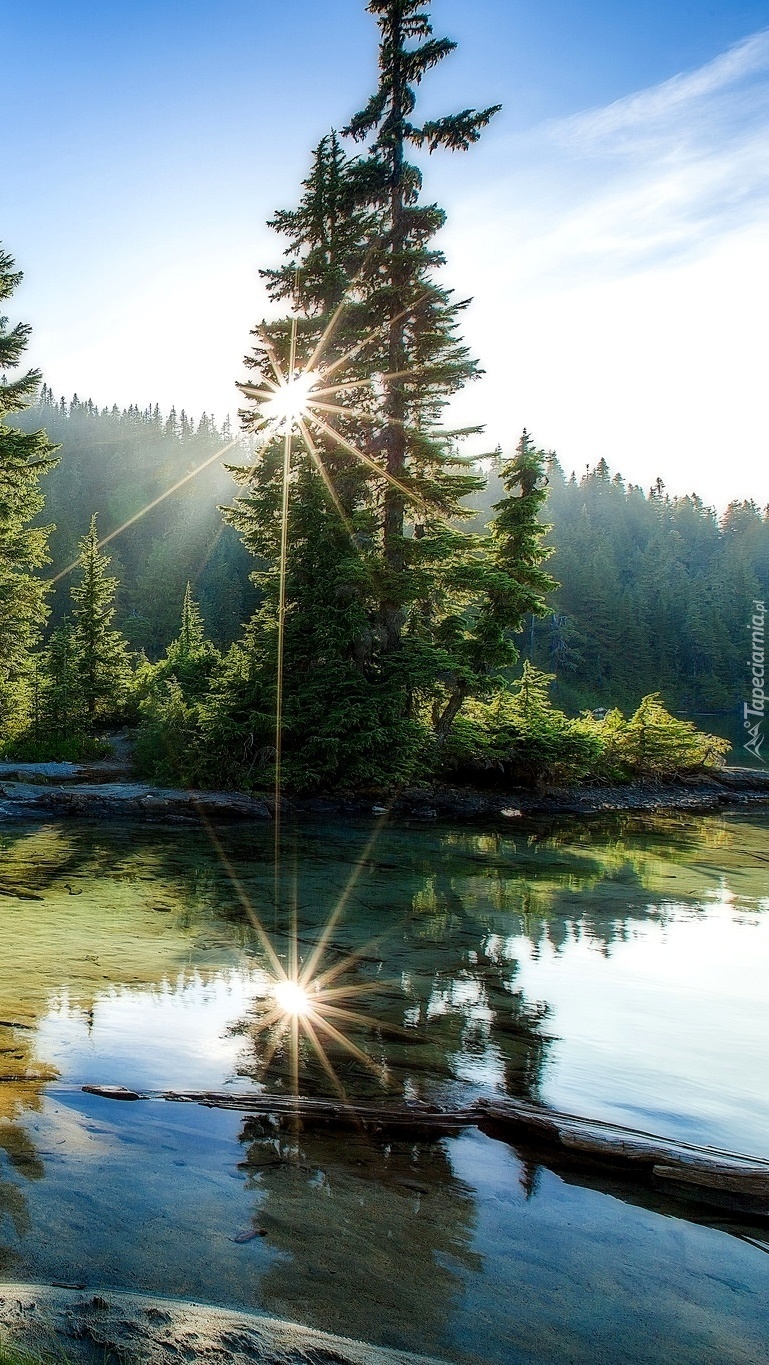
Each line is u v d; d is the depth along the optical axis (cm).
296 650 2678
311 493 2627
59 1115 529
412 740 2602
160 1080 613
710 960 1056
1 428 2994
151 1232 390
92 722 3672
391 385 2706
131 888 1355
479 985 916
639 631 10119
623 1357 332
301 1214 426
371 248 2750
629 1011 842
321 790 2609
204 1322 308
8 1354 256
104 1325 296
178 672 3728
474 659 2870
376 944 1080
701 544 16212
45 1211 400
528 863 1795
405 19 2788
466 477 2705
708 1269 409
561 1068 682
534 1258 405
